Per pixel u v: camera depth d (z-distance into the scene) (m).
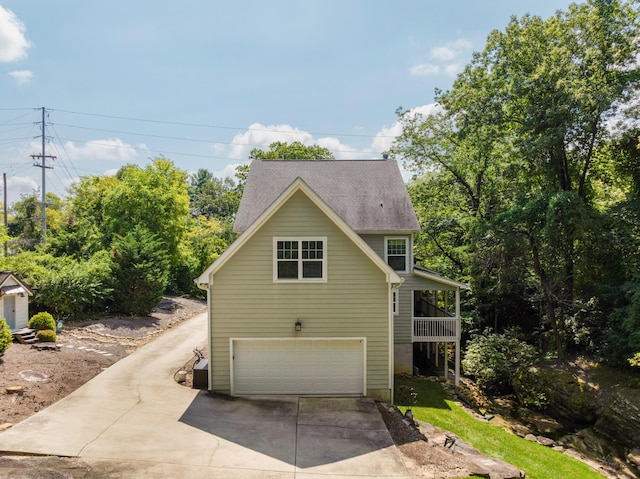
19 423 10.04
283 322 13.09
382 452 9.54
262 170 20.89
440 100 25.62
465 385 18.62
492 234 20.62
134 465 8.38
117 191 32.69
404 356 18.17
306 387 13.21
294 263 13.10
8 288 16.72
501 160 24.33
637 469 13.32
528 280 22.98
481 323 24.59
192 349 18.28
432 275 18.08
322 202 12.87
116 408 11.41
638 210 18.94
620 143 20.92
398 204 18.73
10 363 13.39
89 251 28.09
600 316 19.61
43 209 35.81
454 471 8.95
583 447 14.91
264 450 9.40
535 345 22.94
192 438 9.78
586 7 20.67
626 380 16.80
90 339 18.66
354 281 13.12
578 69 20.44
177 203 33.34
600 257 19.83
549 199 18.95
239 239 12.80
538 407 17.98
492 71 23.28
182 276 36.25
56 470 7.95
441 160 26.09
